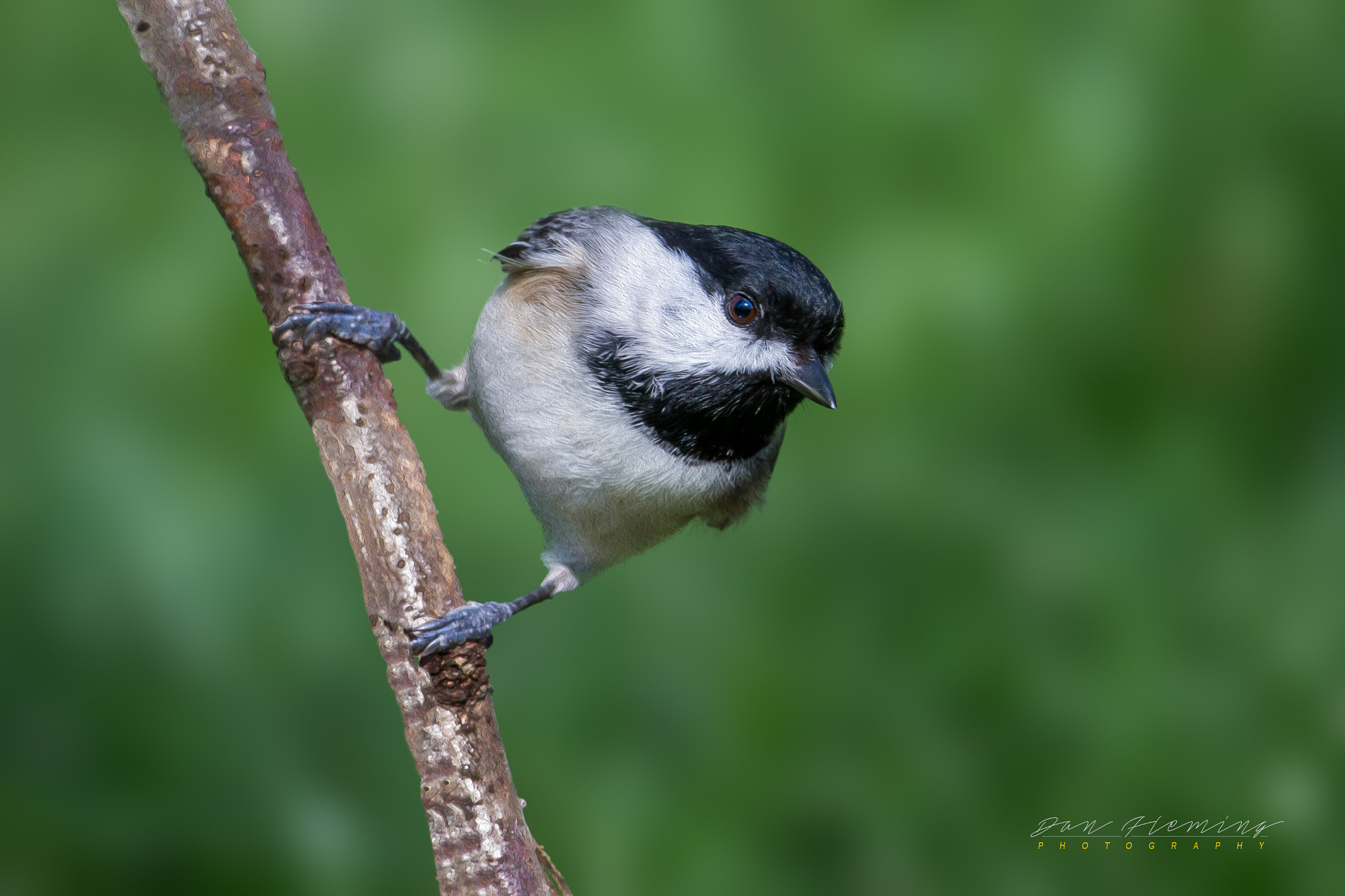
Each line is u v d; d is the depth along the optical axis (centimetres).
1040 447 870
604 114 838
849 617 863
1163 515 846
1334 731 798
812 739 830
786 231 823
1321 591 823
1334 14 833
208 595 746
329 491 802
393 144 832
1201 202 841
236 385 784
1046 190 823
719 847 786
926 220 824
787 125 838
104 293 786
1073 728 819
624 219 714
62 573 741
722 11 846
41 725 731
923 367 825
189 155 548
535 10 856
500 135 836
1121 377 859
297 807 739
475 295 805
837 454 888
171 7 545
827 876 795
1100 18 843
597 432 672
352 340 541
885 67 840
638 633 863
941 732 827
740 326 676
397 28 841
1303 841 777
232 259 793
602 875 770
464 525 870
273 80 829
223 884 724
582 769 815
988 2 842
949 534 871
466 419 884
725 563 884
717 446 691
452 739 507
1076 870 789
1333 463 848
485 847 504
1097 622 839
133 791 732
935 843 801
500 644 859
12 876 702
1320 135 845
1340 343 848
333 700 775
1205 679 817
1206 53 837
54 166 802
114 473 748
